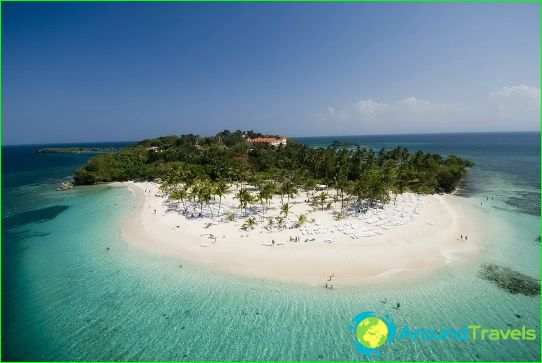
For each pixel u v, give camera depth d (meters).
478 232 57.84
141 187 110.44
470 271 43.72
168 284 42.03
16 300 39.56
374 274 42.84
